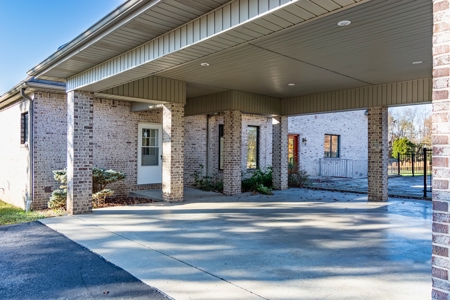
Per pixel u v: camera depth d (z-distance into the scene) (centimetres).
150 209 775
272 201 913
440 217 202
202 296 314
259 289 329
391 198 985
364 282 347
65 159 873
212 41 434
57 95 862
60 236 530
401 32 510
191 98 1143
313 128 1636
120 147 991
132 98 796
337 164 1728
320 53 616
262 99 1094
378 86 910
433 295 204
